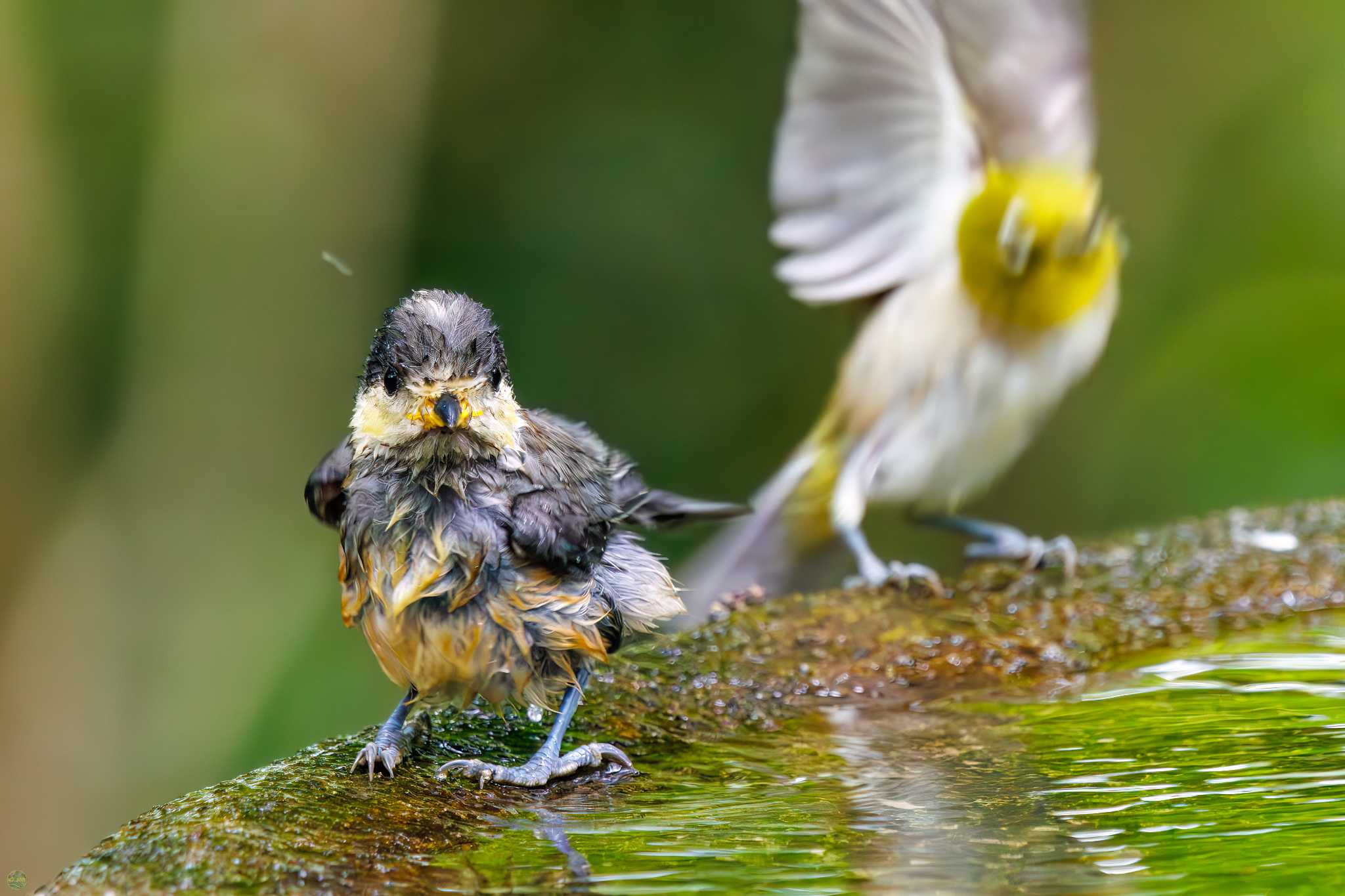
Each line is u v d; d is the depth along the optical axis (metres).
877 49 8.20
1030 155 8.12
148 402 14.53
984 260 8.06
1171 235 15.02
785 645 6.31
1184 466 13.94
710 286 15.25
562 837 4.27
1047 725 5.45
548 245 15.45
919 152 8.30
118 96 15.09
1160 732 5.29
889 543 14.11
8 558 14.16
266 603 14.32
